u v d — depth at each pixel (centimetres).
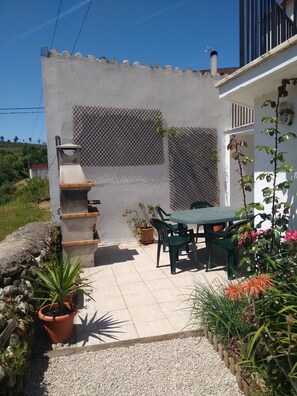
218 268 515
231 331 278
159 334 317
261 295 246
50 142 638
